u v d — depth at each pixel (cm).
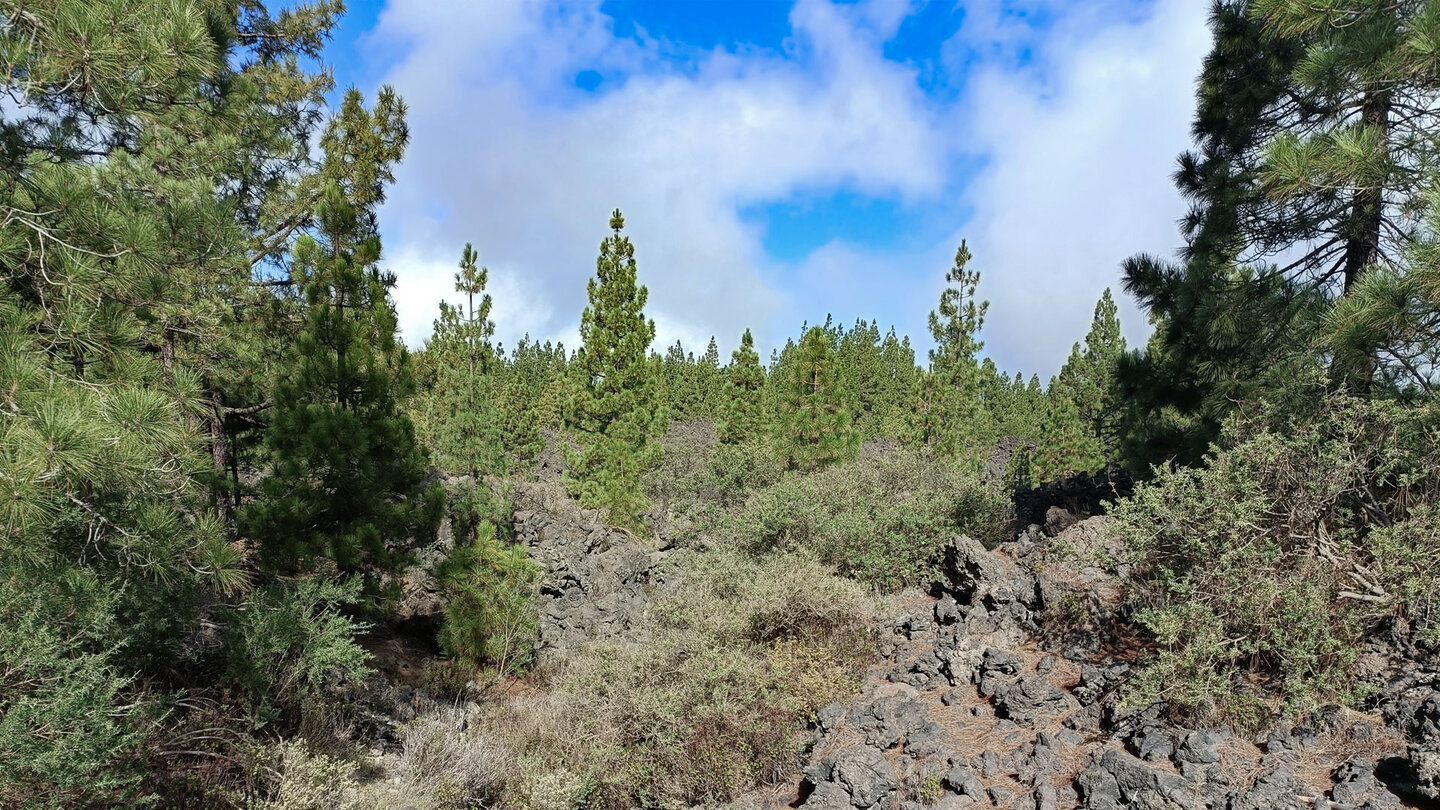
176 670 645
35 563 455
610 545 1535
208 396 1019
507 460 2181
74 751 390
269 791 535
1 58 419
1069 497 1238
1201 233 943
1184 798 400
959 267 2762
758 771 577
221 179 784
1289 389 670
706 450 3186
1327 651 467
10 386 387
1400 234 741
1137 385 1015
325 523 962
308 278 990
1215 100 975
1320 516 550
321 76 1333
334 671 815
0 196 433
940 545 988
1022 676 587
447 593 1052
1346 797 383
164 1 478
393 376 1034
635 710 627
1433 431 504
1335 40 668
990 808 455
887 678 702
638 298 2036
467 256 2767
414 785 612
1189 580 539
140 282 474
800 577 812
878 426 4909
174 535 507
